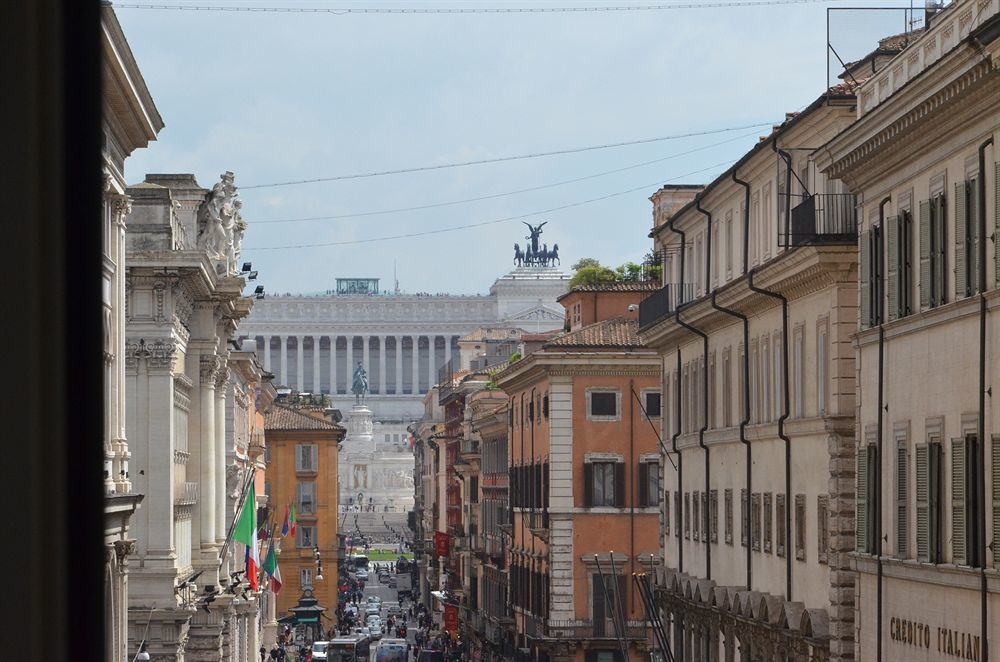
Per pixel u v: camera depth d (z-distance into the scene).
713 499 108.62
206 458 143.75
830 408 79.56
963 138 60.72
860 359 74.12
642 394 155.00
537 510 163.00
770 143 90.44
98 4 11.26
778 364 90.69
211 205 149.50
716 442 106.50
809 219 80.44
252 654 187.00
